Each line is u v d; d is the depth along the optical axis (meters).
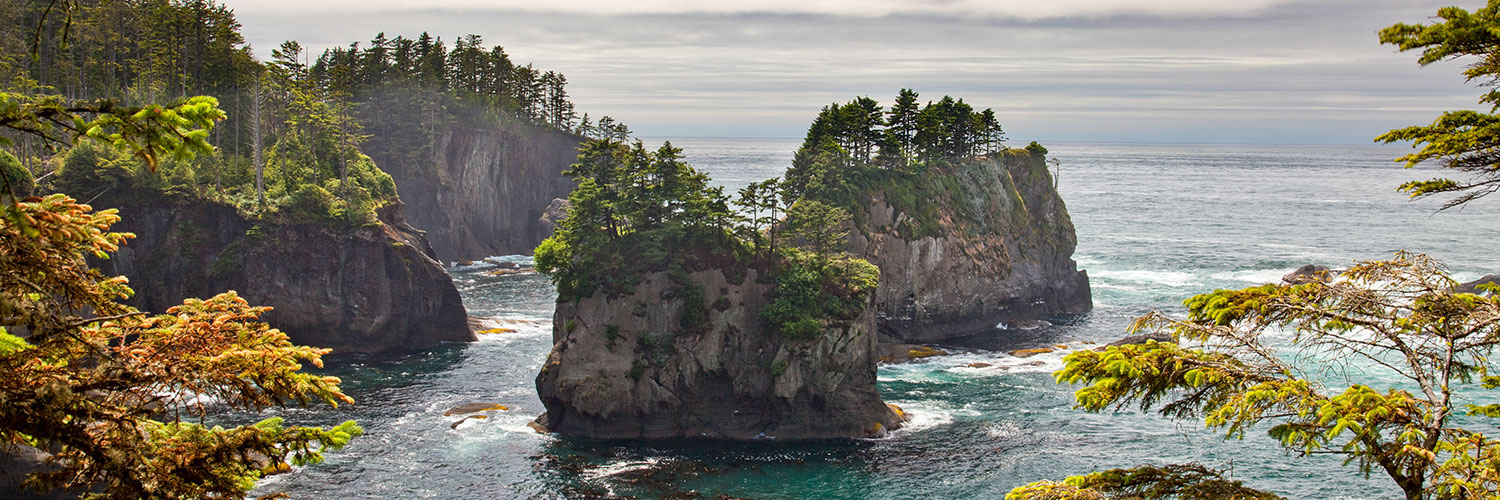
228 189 125.50
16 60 127.25
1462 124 20.20
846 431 83.19
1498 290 19.75
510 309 138.88
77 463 17.08
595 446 79.75
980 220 136.62
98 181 113.06
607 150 96.06
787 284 87.75
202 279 114.94
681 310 88.38
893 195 126.75
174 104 14.90
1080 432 80.88
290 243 115.94
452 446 77.69
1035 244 144.50
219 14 151.12
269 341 18.39
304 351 18.55
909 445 79.62
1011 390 94.25
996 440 79.94
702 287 89.44
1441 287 19.91
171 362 17.19
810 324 83.88
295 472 69.88
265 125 153.88
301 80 146.25
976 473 72.88
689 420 84.94
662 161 95.19
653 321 87.88
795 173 131.88
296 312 114.81
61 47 14.32
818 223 95.75
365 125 192.50
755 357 86.81
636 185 95.75
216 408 80.00
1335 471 69.62
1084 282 146.25
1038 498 18.50
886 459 76.44
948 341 124.19
